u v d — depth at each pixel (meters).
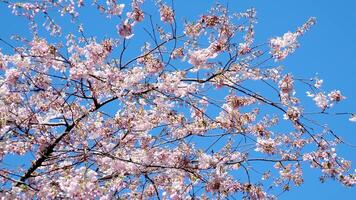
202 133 7.79
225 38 7.43
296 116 7.21
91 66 7.14
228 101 7.86
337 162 8.34
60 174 6.75
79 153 6.88
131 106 7.33
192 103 7.49
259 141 8.30
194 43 7.45
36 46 7.09
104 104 7.35
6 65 7.06
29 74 7.19
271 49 7.77
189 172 7.15
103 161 6.96
